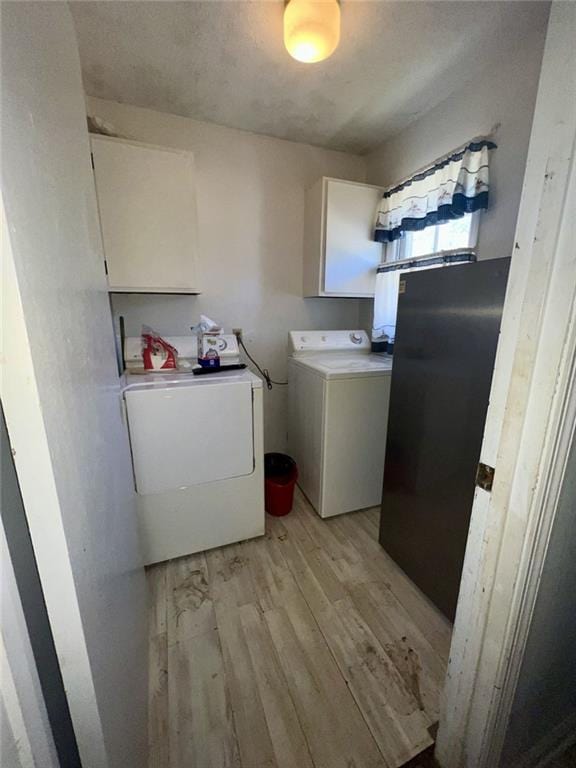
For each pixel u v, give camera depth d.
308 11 1.16
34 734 0.41
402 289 1.49
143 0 1.22
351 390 1.93
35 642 0.47
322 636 1.34
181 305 2.27
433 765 0.96
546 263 0.57
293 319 2.57
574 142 0.52
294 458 2.49
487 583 0.75
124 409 1.50
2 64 0.39
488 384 1.12
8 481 0.42
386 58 1.51
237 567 1.70
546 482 0.63
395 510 1.67
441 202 1.75
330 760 0.97
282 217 2.40
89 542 0.59
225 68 1.59
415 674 1.20
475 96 1.65
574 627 0.87
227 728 1.04
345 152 2.46
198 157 2.11
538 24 1.32
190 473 1.67
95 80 1.68
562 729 0.97
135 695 0.90
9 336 0.40
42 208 0.51
